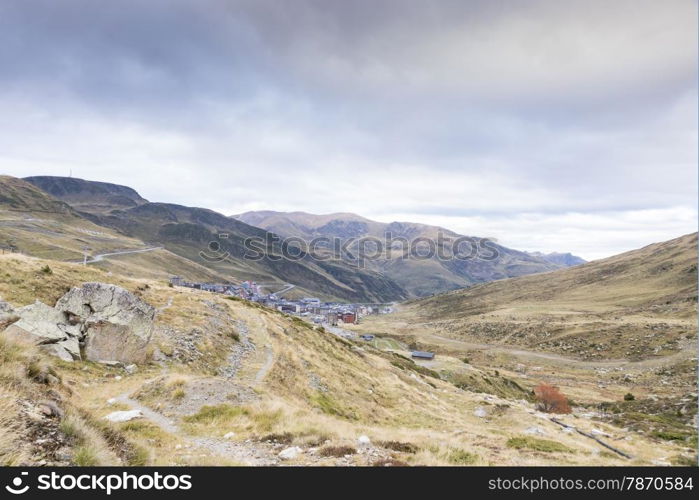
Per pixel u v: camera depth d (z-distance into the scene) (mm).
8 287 38125
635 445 36969
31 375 11898
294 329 69000
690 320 150875
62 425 9820
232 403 22141
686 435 46469
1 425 8477
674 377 103875
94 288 33094
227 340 47594
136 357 31672
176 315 48688
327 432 18172
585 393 100500
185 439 16406
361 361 70125
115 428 12336
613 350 139875
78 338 29625
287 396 34125
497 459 17844
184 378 24016
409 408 47156
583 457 24234
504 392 101625
